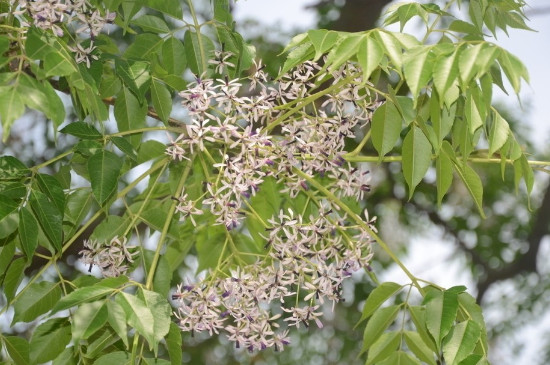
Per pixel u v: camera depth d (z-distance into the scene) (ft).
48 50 6.93
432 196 24.66
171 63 9.71
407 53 7.02
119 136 8.23
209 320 8.32
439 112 8.01
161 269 8.99
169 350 7.58
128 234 9.28
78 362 8.27
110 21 9.00
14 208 7.63
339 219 9.06
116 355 7.92
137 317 6.79
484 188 25.91
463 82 6.68
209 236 10.91
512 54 6.85
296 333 25.18
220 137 8.58
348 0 20.16
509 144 8.57
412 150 8.63
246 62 9.00
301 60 8.09
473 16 9.88
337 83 8.32
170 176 9.65
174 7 9.44
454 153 8.61
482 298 25.91
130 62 9.08
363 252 9.12
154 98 9.40
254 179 8.30
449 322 7.48
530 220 26.84
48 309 8.65
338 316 25.55
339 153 8.87
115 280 7.23
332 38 7.19
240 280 8.37
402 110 8.16
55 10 8.48
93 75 8.71
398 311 8.67
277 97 8.82
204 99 8.27
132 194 19.84
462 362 7.74
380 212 25.23
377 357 8.77
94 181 7.77
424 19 8.77
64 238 8.93
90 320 6.70
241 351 25.39
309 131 9.01
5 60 6.83
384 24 9.27
